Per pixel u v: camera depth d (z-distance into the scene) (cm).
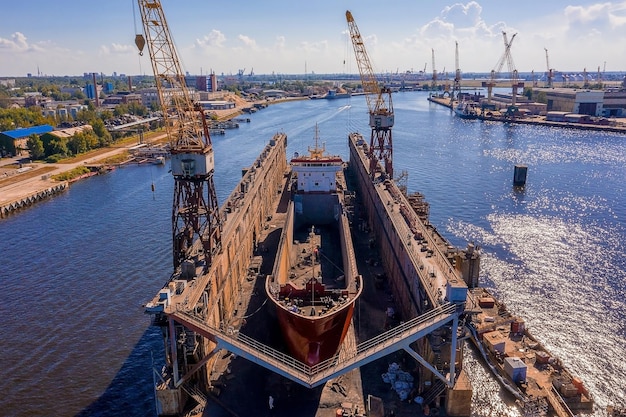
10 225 10962
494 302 6719
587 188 13050
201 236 5456
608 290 7394
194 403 4741
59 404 5106
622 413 4800
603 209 11256
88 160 18138
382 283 7162
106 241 9756
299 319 4984
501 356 5556
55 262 8706
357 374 5147
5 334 6384
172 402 4500
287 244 7362
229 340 4403
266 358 4522
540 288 7488
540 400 4856
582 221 10481
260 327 6059
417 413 4541
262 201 9725
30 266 8538
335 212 9619
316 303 5684
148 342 6200
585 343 6094
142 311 6938
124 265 8525
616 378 5456
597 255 8681
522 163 16312
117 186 14675
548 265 8300
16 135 18838
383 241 7938
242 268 7344
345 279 6906
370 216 9812
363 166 11431
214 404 4681
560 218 10706
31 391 5294
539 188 13138
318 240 8806
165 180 15338
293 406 4653
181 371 4628
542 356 5469
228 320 6169
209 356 4450
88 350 6041
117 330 6469
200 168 5456
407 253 5838
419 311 5194
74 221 11169
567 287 7512
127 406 5084
